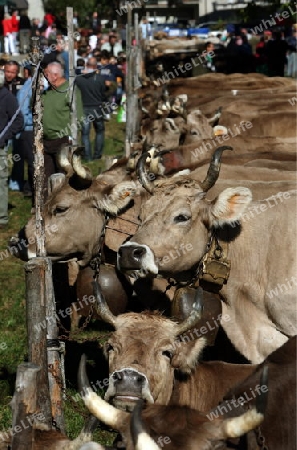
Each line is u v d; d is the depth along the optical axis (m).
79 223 9.41
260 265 8.48
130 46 21.98
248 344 8.54
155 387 6.01
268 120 17.66
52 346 7.23
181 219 8.02
